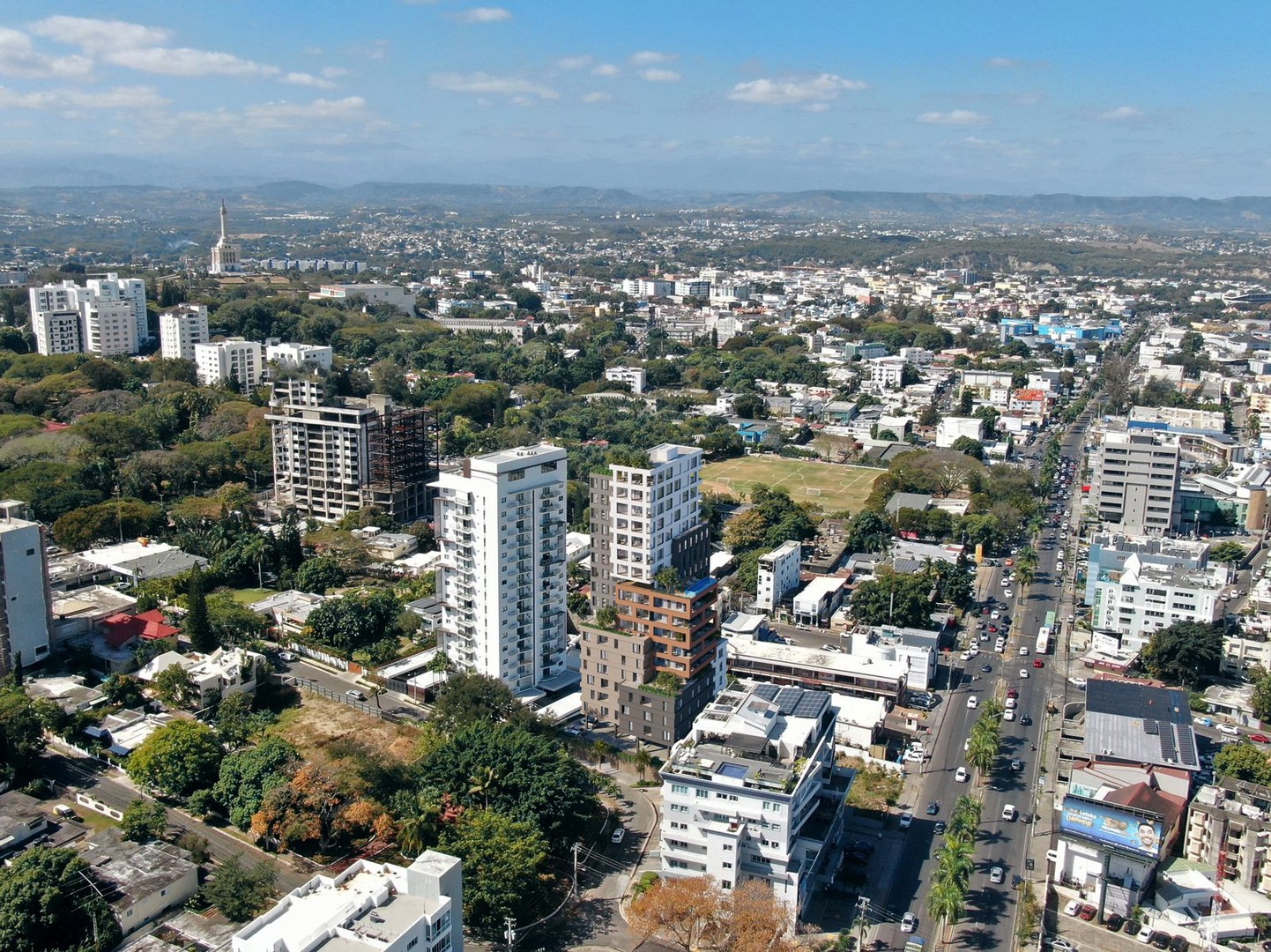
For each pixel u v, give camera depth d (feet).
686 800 647.15
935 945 627.46
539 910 650.02
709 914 585.22
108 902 607.78
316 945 488.02
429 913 520.83
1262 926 645.92
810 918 648.79
